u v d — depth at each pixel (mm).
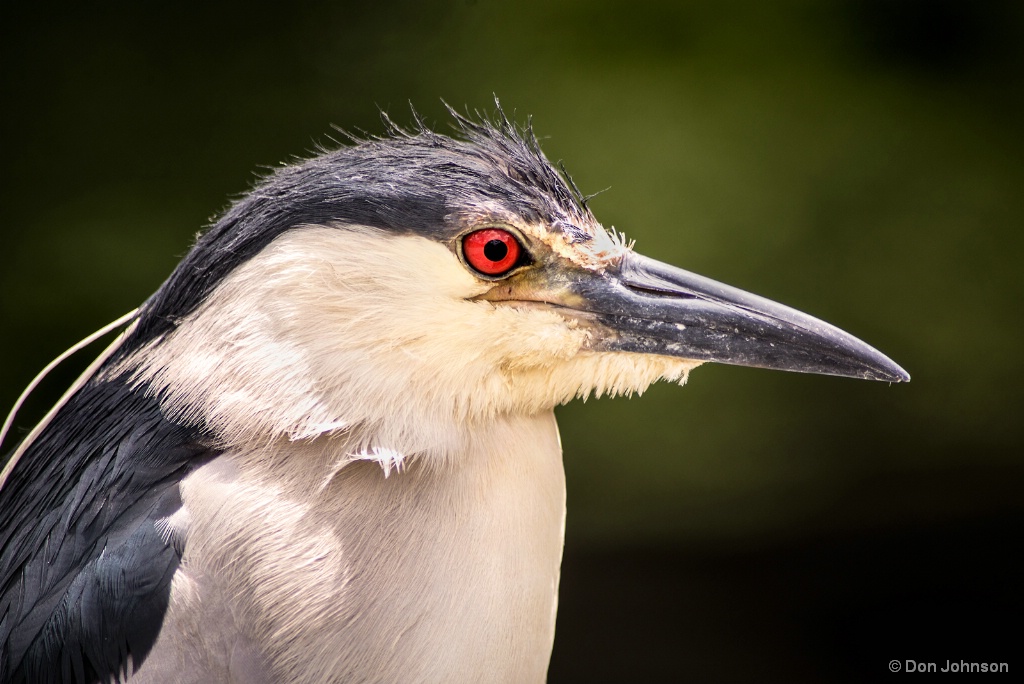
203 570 4438
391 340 4691
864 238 12523
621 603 12297
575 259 5066
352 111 12469
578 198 5324
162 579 4438
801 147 12641
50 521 4863
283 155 12328
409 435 4656
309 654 4441
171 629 4406
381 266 4695
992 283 12445
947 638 11898
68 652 4543
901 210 12602
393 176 4828
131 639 4426
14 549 4965
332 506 4543
